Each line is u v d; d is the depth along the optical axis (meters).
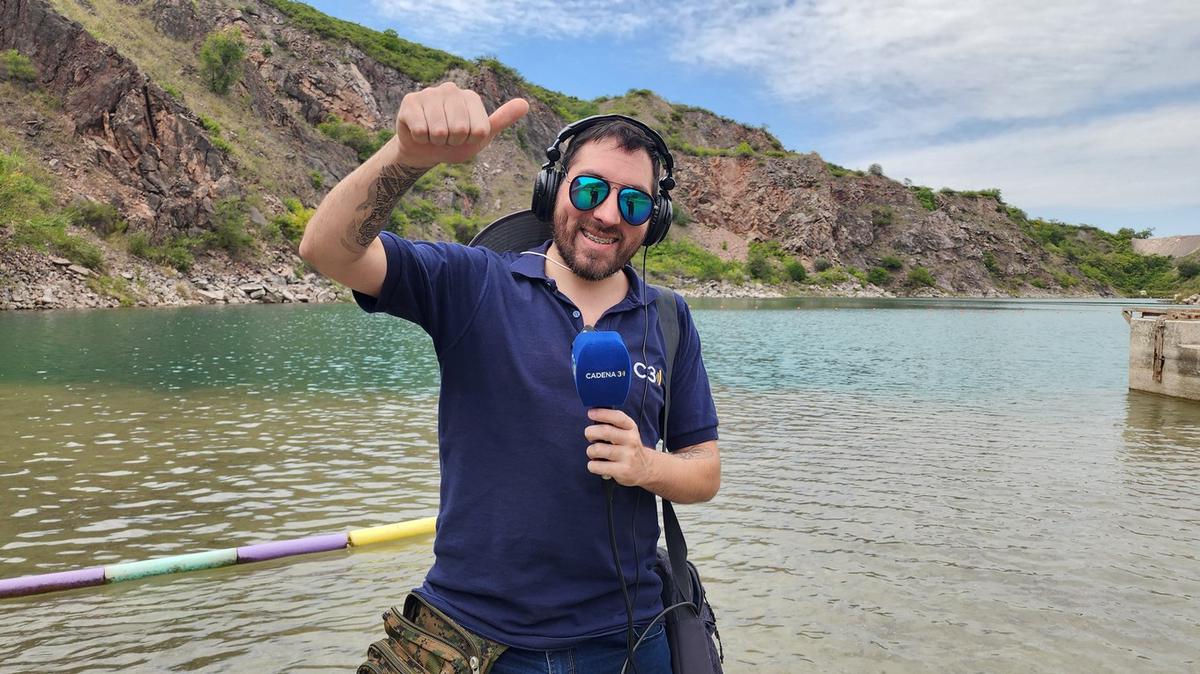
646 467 1.62
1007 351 25.17
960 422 11.34
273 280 47.41
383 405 11.76
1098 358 22.62
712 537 5.86
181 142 46.72
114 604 4.49
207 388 13.12
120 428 9.58
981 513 6.62
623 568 1.71
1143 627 4.43
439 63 108.88
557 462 1.62
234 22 81.88
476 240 1.96
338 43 98.00
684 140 135.75
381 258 1.54
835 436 10.09
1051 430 10.79
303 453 8.41
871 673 3.84
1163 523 6.43
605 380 1.55
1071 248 167.88
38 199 37.31
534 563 1.63
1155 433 10.63
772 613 4.52
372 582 4.85
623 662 1.71
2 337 20.73
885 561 5.41
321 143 70.00
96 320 27.64
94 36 45.88
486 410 1.65
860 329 36.94
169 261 42.69
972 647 4.14
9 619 4.26
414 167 1.37
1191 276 157.62
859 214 126.00
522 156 105.81
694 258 103.06
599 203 1.68
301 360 17.69
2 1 43.19
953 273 126.62
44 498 6.55
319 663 3.80
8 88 42.00
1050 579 5.14
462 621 1.64
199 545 5.47
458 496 1.67
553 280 1.74
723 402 13.12
